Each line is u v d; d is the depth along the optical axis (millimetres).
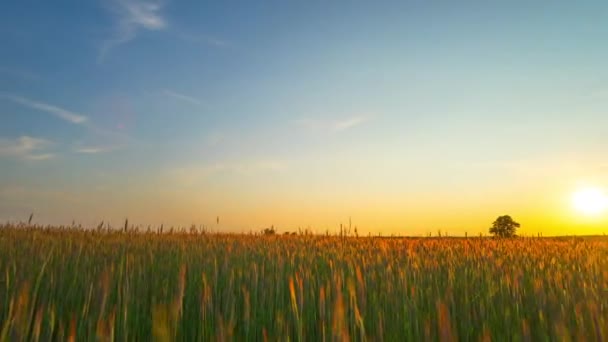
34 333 2811
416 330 3545
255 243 11273
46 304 4047
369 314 4090
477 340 3717
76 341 3387
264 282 4789
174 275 5992
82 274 5469
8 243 8703
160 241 11094
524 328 3158
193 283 5383
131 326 3953
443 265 7121
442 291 5086
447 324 2605
